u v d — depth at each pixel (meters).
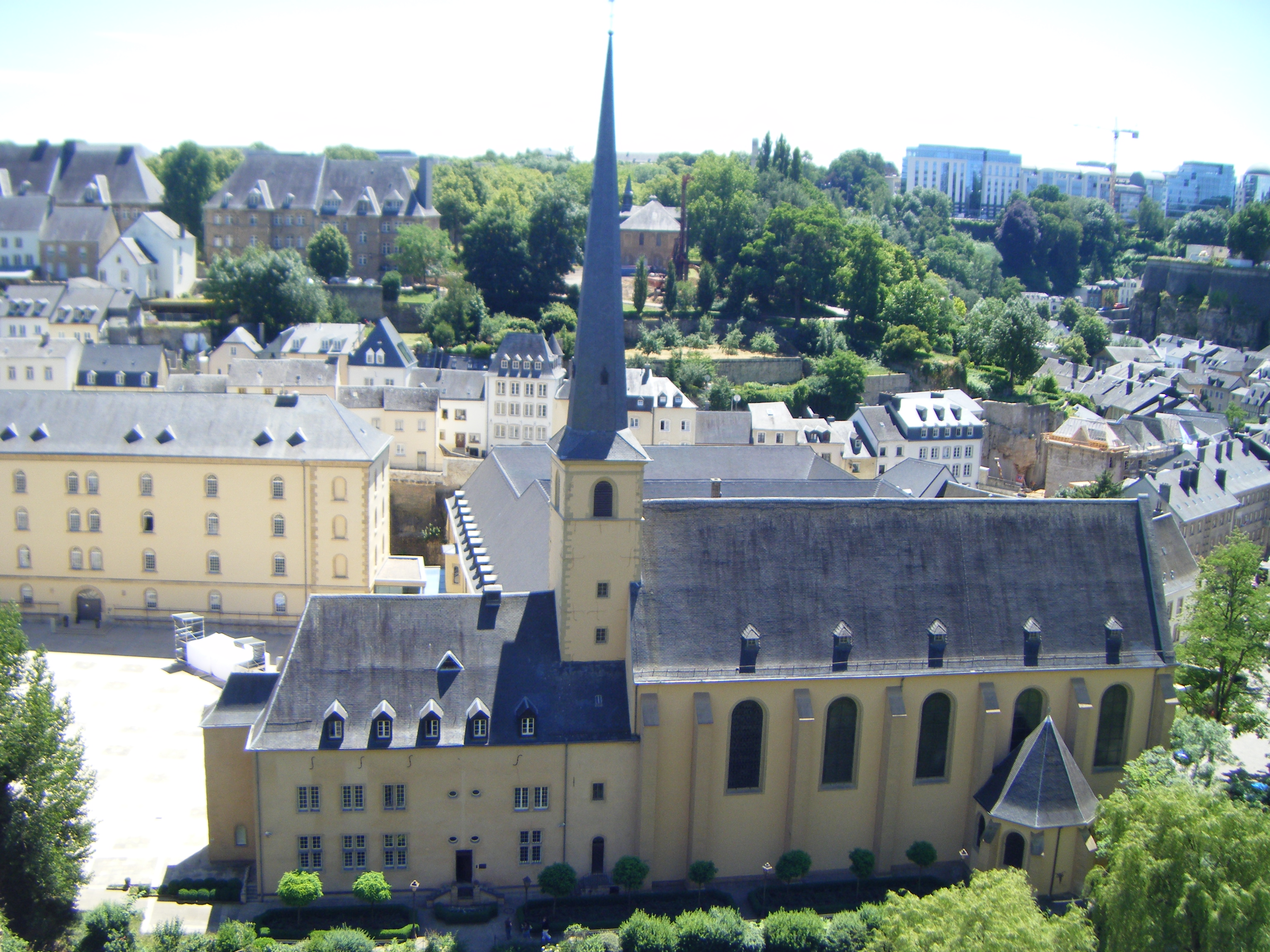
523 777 67.31
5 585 113.69
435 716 66.06
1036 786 68.50
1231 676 90.69
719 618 70.06
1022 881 57.34
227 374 178.75
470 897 67.44
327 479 112.38
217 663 100.06
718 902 67.94
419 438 156.00
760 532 72.88
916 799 72.50
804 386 193.25
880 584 73.12
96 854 70.81
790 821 70.25
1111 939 58.22
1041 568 75.75
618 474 68.06
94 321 197.62
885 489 109.44
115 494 112.12
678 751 68.75
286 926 63.31
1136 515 78.69
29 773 63.34
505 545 92.06
